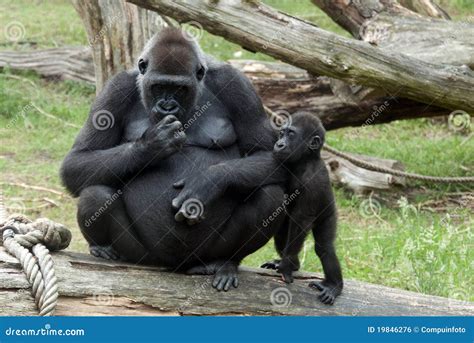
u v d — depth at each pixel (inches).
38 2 2635.3
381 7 1381.6
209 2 1059.9
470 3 2303.2
